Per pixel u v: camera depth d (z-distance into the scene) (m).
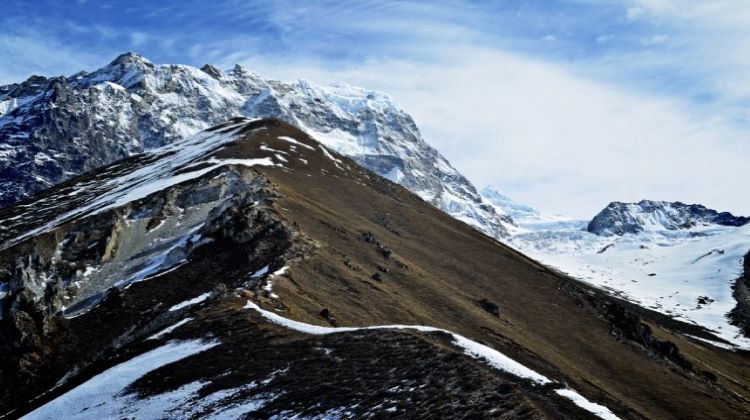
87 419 59.00
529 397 45.81
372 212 154.88
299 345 60.09
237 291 84.69
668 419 103.25
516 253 170.62
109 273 112.38
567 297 144.50
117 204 139.88
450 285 125.12
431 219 167.12
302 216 127.00
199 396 55.56
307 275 97.25
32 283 107.25
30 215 170.75
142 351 72.75
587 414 44.25
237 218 112.19
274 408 49.84
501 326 112.12
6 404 81.94
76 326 92.75
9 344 88.75
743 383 153.50
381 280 108.06
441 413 44.41
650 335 140.50
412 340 55.53
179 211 132.38
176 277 100.19
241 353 61.72
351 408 47.12
